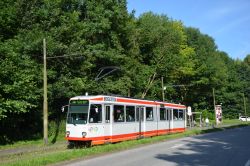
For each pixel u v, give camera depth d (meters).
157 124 35.69
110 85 44.75
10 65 28.39
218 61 83.00
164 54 62.22
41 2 36.62
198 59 77.88
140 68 57.41
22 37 32.78
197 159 17.16
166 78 65.50
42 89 32.84
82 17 44.50
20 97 28.86
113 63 46.84
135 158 18.08
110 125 27.19
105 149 20.81
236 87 113.12
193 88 80.69
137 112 31.55
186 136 36.09
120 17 46.28
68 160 17.09
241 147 23.36
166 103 38.78
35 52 33.91
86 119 25.36
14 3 34.16
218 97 102.19
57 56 33.34
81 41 38.34
